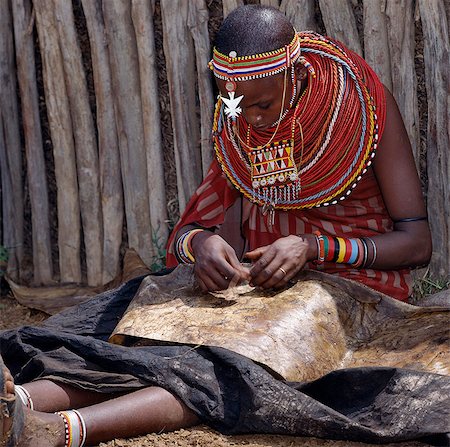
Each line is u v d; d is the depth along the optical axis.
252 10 3.93
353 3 4.99
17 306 5.77
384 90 4.19
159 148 5.46
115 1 5.34
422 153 5.04
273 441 3.49
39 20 5.47
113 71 5.43
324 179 4.15
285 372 3.62
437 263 4.99
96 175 5.62
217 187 4.48
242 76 3.85
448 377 3.41
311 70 3.99
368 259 4.12
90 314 4.27
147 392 3.51
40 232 5.77
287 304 3.87
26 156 5.75
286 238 4.02
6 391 3.12
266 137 4.12
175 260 4.50
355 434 3.34
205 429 3.57
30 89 5.62
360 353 3.86
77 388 3.57
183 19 5.24
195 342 3.68
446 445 3.24
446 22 4.81
